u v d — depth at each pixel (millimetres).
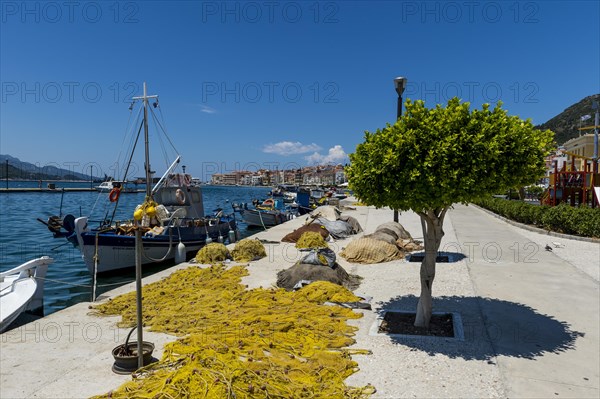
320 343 6145
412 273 11086
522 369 5441
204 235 19281
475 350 6027
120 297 9047
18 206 51844
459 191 5809
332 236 18766
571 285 9609
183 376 4406
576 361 5691
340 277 9867
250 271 11734
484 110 6215
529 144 5953
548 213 18500
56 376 5289
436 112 6250
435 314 7547
